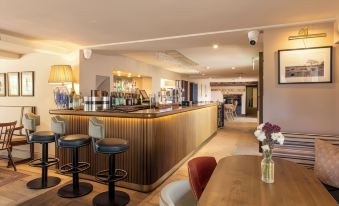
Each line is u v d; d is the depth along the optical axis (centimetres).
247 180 160
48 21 297
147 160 318
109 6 248
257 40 349
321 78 301
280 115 323
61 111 372
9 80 504
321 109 303
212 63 700
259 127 166
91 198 297
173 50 495
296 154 287
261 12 267
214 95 1636
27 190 319
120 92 583
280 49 320
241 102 1625
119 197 295
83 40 391
